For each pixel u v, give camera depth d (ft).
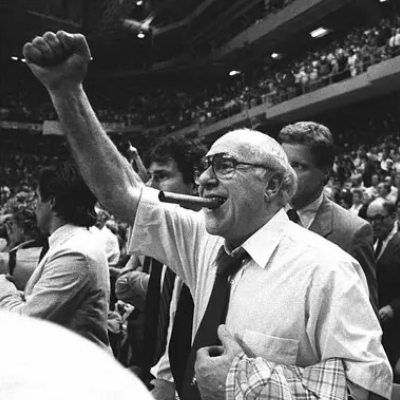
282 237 4.38
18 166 87.97
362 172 39.24
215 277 4.59
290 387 3.80
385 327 10.12
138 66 100.22
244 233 4.48
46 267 6.04
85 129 4.81
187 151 7.47
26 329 1.02
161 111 94.53
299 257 4.22
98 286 6.11
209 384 3.91
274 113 63.62
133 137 94.07
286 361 4.04
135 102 100.17
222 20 80.07
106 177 4.90
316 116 65.41
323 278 4.05
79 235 6.25
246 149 4.36
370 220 13.07
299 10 60.75
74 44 4.48
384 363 3.85
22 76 98.89
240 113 69.00
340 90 53.06
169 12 90.22
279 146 4.63
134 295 7.82
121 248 22.45
